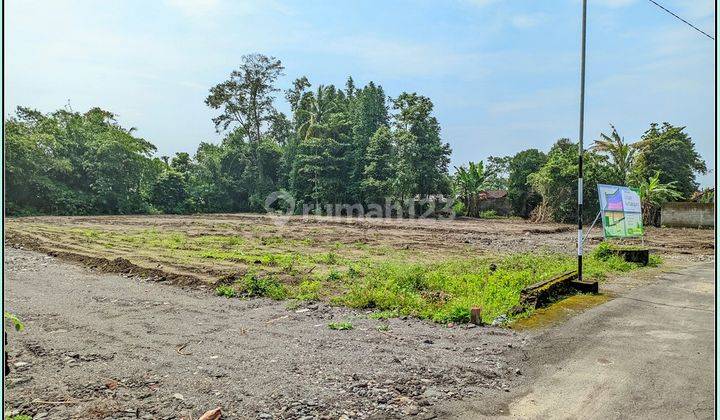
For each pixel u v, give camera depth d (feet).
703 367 17.88
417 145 150.82
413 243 72.49
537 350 20.12
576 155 124.98
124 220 122.62
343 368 18.06
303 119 186.39
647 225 116.26
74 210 145.07
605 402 14.96
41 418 13.83
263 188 187.73
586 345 20.66
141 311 27.94
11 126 137.69
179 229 95.25
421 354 19.70
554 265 43.98
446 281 35.17
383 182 154.71
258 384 16.46
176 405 14.79
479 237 83.66
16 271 42.24
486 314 26.05
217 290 33.35
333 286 35.45
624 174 123.95
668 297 30.83
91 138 159.94
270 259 49.06
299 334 22.90
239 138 195.31
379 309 28.30
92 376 17.26
